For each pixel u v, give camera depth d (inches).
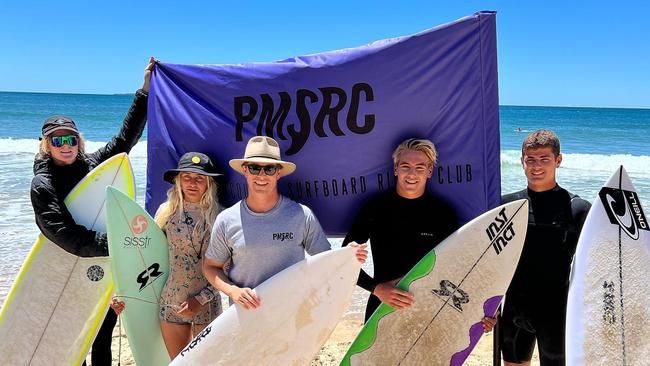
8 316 141.2
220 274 114.7
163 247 139.2
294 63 142.2
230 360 121.2
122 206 137.4
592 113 3029.0
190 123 151.0
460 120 132.0
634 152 980.6
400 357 127.6
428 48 131.7
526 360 125.0
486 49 129.0
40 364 140.3
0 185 418.0
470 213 133.9
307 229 115.0
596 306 118.6
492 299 123.4
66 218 131.1
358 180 139.5
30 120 1478.8
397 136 135.5
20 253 254.7
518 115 2650.1
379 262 123.5
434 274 124.3
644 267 122.0
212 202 126.6
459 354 125.6
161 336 139.6
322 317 118.6
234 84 146.9
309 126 140.6
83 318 142.9
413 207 122.0
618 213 126.7
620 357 116.3
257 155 111.3
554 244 117.0
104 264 145.8
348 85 136.9
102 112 1897.1
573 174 552.7
